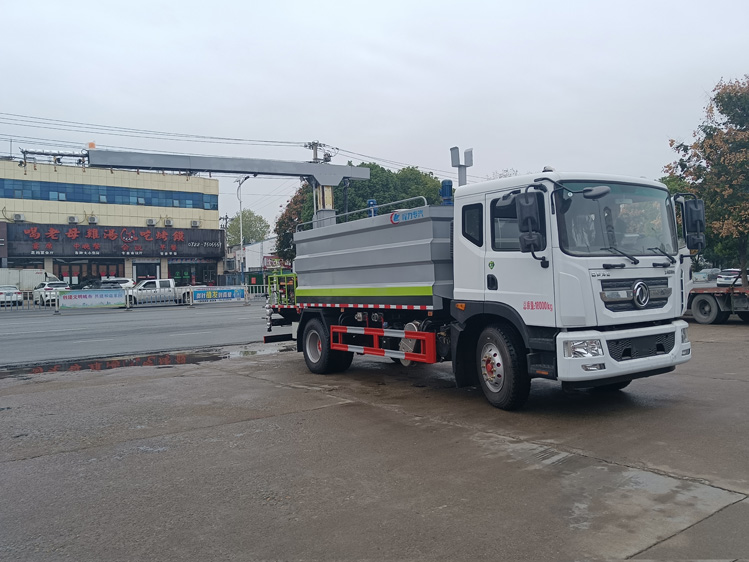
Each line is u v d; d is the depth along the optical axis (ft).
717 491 14.89
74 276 165.68
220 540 13.25
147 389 31.65
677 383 28.09
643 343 22.47
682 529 12.93
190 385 32.53
